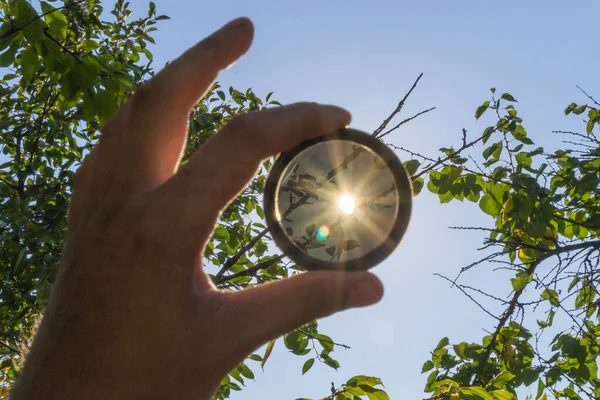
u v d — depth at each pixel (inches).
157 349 14.1
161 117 14.5
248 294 14.7
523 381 44.2
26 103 55.1
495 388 40.2
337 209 16.4
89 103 35.6
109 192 14.3
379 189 16.4
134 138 14.4
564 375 43.8
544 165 48.3
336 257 16.3
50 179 50.5
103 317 14.0
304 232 16.4
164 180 14.5
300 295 14.5
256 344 14.5
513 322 48.6
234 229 48.7
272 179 16.4
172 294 14.1
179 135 14.7
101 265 14.1
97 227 14.2
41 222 44.7
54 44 34.0
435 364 49.6
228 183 13.8
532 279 47.2
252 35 14.7
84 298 14.1
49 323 14.3
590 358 49.6
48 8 32.8
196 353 14.2
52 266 39.8
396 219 16.3
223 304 14.6
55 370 14.0
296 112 13.9
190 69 14.5
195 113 46.3
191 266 14.1
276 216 16.4
